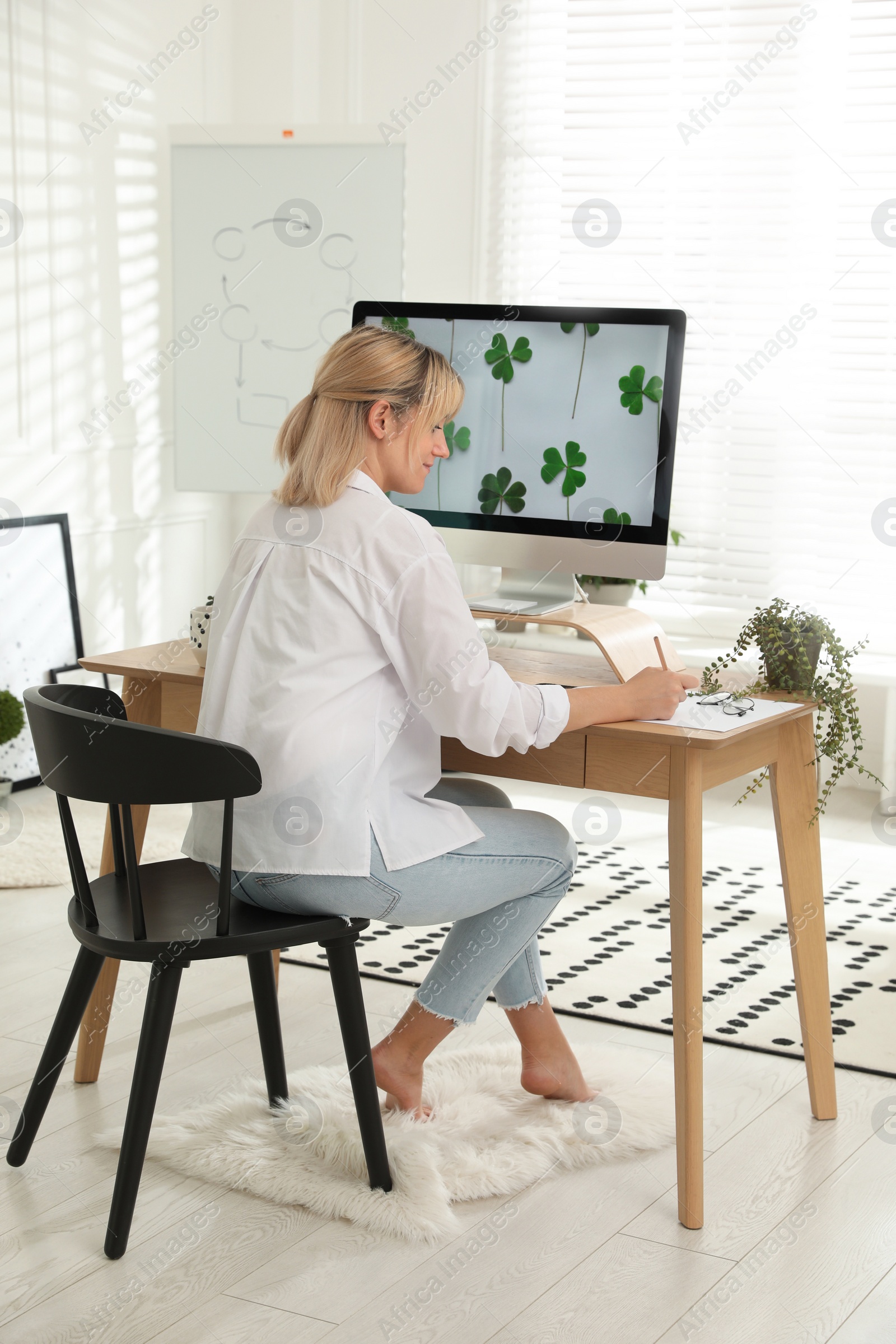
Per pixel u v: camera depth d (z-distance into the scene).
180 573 4.68
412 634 1.73
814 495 4.25
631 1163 1.94
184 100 4.42
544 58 4.30
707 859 3.48
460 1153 1.91
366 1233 1.74
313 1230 1.75
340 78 4.47
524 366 2.25
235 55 4.54
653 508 2.17
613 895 3.18
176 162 4.25
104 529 4.26
